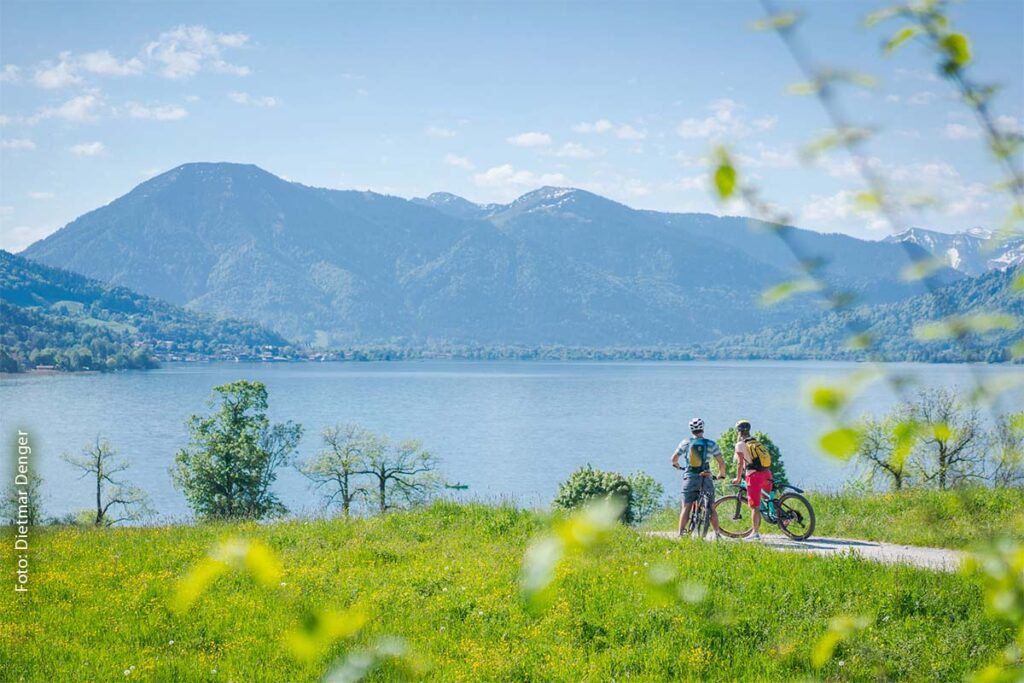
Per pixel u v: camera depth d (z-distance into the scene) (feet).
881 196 6.23
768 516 58.54
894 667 34.22
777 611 41.04
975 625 37.45
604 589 44.29
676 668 36.81
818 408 6.11
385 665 35.01
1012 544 8.57
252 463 225.76
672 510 77.92
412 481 245.65
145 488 478.59
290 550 55.83
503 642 39.42
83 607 43.70
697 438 58.03
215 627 40.88
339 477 245.65
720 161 6.25
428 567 50.44
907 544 55.21
